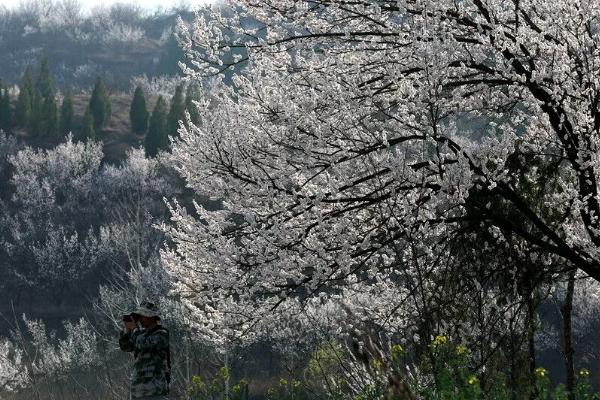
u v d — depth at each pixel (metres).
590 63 13.73
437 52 12.37
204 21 14.64
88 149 116.31
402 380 7.50
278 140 13.41
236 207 13.79
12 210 106.00
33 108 149.25
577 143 13.59
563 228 13.74
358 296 14.45
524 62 14.09
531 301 12.83
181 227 14.06
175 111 132.75
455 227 13.92
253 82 14.33
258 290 13.79
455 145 13.09
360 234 13.76
